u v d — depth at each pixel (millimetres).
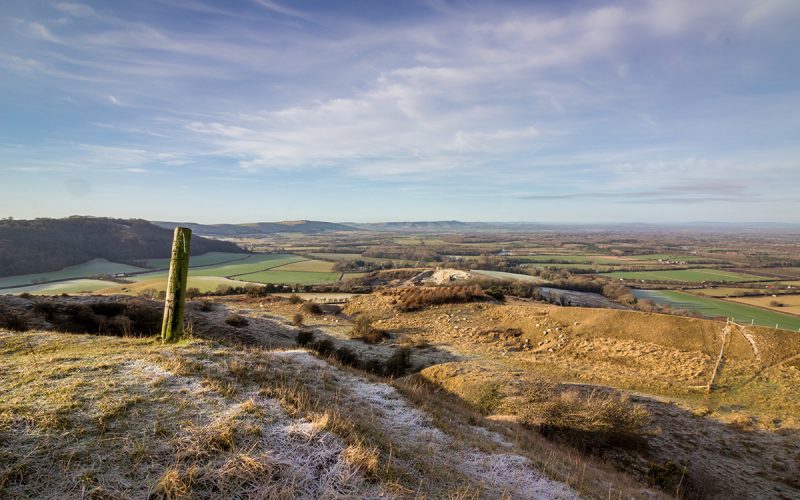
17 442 4824
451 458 8125
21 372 6836
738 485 13938
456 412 12602
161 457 5086
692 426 17875
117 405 5938
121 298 28422
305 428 6469
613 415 15320
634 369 26188
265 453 5566
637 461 14273
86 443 5051
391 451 6906
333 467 5754
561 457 11266
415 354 29734
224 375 7895
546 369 26406
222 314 35219
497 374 19625
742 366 24219
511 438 11523
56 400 5855
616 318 33531
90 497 4266
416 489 6090
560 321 35719
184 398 6574
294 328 34375
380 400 10383
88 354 8188
